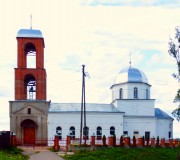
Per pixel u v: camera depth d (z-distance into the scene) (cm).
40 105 6662
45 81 6706
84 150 4988
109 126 6894
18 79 6600
